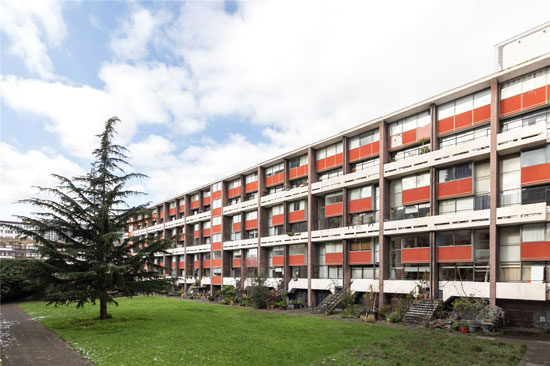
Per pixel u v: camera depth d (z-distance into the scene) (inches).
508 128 956.6
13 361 595.5
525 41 986.1
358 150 1343.5
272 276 1695.4
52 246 942.4
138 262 999.6
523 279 887.1
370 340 735.1
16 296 1823.3
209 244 2123.5
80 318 1101.7
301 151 1553.9
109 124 1053.8
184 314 1200.2
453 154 1020.5
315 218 1480.1
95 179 1018.1
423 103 1106.7
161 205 2733.8
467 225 968.9
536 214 848.3
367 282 1220.5
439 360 573.0
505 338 762.2
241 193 1919.3
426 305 1002.7
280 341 730.8
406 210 1173.1
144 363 566.9
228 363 565.0
